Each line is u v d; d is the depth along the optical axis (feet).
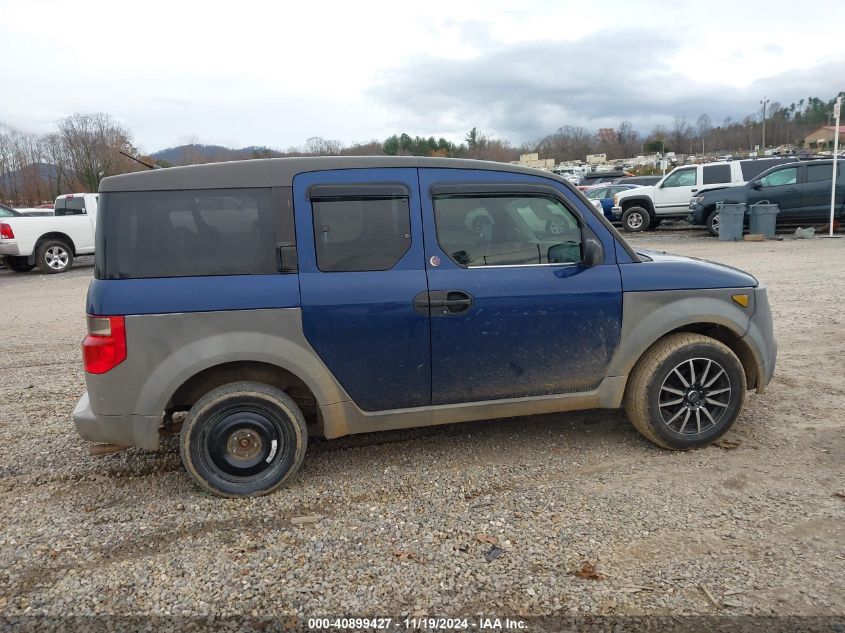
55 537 10.73
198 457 11.79
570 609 8.64
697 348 13.15
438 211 12.28
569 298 12.69
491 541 10.29
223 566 9.82
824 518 10.65
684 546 10.00
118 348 11.21
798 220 51.96
